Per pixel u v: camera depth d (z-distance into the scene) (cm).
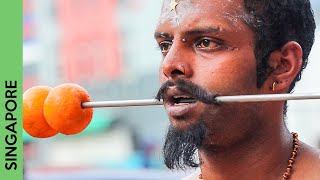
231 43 262
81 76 959
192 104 260
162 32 270
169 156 273
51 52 967
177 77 261
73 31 961
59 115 291
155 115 939
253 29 265
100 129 955
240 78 262
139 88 935
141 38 937
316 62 683
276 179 276
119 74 942
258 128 270
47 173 675
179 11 266
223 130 263
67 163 948
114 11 942
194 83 260
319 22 657
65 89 292
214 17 262
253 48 265
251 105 265
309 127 784
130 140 943
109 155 938
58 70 966
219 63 260
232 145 269
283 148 279
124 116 954
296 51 275
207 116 259
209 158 276
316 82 690
